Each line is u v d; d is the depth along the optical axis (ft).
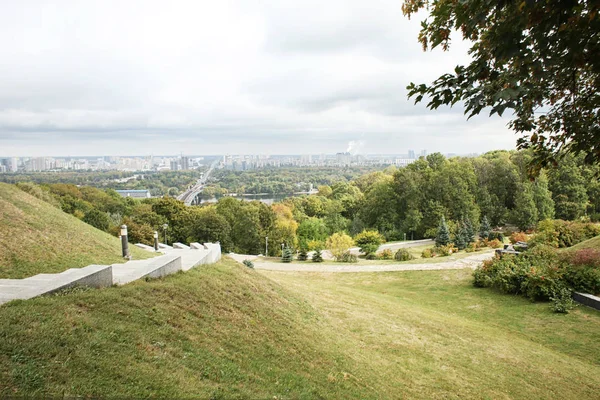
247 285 34.63
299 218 220.43
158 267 27.25
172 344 18.72
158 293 23.98
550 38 11.91
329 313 40.78
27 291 19.48
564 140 17.62
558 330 45.70
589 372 34.83
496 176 181.98
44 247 38.17
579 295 51.62
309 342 27.02
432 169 195.11
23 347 14.23
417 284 75.36
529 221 152.15
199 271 32.48
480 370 31.68
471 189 179.01
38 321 16.34
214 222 159.74
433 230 166.20
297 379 20.56
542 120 18.07
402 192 191.01
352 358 27.58
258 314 28.19
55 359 14.19
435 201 178.19
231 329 23.54
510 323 49.80
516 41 12.07
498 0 11.64
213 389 15.92
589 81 16.56
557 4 10.85
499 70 13.79
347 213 235.81
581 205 153.69
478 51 15.40
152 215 161.48
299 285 57.52
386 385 24.98
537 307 53.42
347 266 99.71
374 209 197.67
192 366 17.35
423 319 45.29
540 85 14.92
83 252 41.11
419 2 19.15
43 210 51.21
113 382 13.97
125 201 220.23
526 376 31.78
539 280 55.57
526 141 18.90
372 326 39.14
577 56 12.51
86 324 17.24
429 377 28.63
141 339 17.76
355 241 142.20
